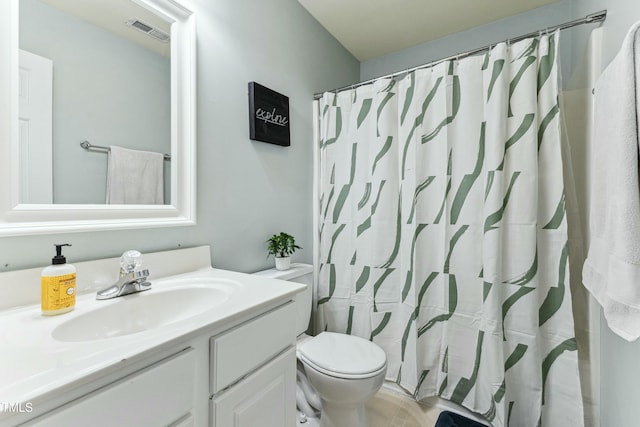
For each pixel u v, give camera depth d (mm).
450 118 1490
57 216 835
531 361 1280
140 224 1019
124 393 523
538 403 1270
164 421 591
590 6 1416
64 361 499
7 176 749
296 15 1826
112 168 972
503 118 1323
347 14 1949
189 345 650
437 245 1537
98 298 825
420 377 1535
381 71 2490
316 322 1933
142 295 880
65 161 863
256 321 808
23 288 757
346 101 1856
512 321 1320
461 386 1456
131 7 1020
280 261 1562
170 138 1137
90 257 905
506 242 1336
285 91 1736
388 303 1665
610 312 821
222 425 709
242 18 1447
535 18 1888
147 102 1065
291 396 949
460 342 1464
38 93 810
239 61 1431
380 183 1667
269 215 1626
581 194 1312
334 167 1883
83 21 906
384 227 1661
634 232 737
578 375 1215
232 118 1395
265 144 1597
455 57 1489
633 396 891
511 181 1329
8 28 754
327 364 1236
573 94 1420
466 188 1446
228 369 722
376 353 1335
